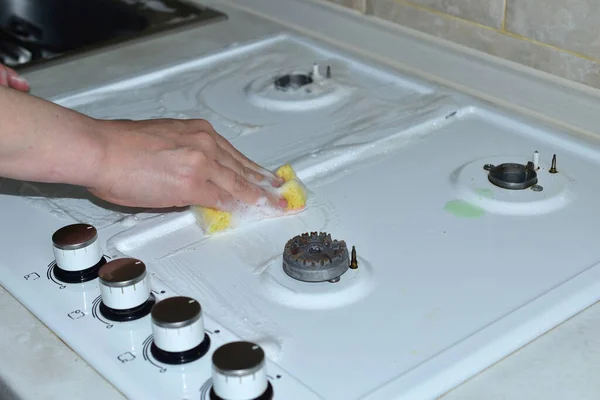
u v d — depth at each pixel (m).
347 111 0.91
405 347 0.57
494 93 0.93
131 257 0.65
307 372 0.55
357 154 0.82
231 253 0.68
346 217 0.72
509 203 0.73
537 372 0.54
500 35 0.94
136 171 0.67
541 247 0.67
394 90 0.95
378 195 0.75
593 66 0.86
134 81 0.99
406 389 0.52
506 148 0.82
